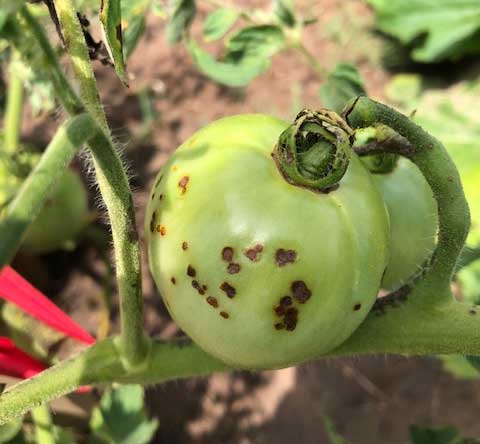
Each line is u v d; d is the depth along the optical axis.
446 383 0.37
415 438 0.22
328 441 0.36
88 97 0.12
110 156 0.12
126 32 0.19
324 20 0.53
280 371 0.38
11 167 0.28
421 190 0.15
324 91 0.20
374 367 0.38
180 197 0.12
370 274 0.12
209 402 0.38
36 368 0.19
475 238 0.35
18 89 0.29
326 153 0.12
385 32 0.51
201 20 0.50
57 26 0.13
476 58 0.49
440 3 0.49
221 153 0.12
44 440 0.21
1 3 0.09
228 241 0.12
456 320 0.14
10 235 0.08
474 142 0.41
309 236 0.12
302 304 0.12
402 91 0.49
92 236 0.40
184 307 0.13
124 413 0.23
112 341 0.15
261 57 0.20
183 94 0.48
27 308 0.18
